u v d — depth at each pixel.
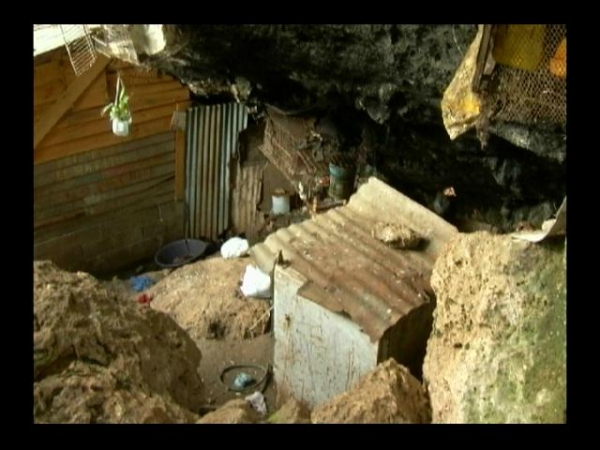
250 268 8.90
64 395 3.42
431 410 3.90
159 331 4.97
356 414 3.54
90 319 4.14
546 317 3.50
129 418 3.36
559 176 7.13
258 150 12.96
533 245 3.76
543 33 3.79
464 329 4.02
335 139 9.80
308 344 6.46
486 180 8.34
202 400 4.99
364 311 5.70
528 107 4.22
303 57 7.18
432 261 6.31
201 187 12.88
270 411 7.03
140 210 12.27
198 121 12.30
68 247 11.45
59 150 10.62
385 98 7.34
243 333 8.38
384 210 7.09
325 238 6.83
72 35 8.42
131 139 11.54
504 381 3.42
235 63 7.83
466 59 4.42
